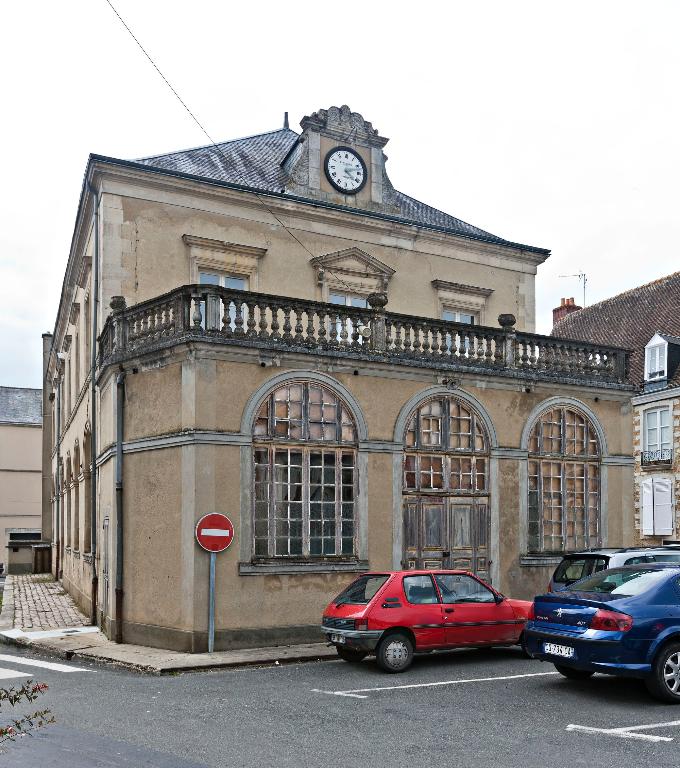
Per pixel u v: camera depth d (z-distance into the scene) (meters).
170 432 14.06
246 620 13.70
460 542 16.33
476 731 8.08
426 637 11.77
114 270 16.84
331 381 15.05
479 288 21.31
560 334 35.41
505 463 17.05
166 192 17.52
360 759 7.14
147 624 14.12
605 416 18.73
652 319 31.33
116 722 8.51
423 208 22.52
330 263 19.28
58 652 13.80
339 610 11.94
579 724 8.34
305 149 19.62
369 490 15.27
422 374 16.17
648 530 28.58
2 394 51.88
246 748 7.48
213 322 14.01
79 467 21.58
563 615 9.74
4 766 6.86
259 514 14.16
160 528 14.08
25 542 35.12
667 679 9.27
